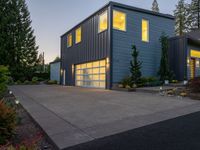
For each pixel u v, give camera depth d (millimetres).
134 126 5805
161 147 4312
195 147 4266
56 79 32750
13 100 10852
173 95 11656
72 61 25047
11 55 32062
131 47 17594
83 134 5199
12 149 3457
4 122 4859
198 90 11109
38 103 9922
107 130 5484
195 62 19719
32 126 6254
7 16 32031
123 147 4379
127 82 15766
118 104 9125
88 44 20609
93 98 11234
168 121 6270
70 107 8664
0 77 9820
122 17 17297
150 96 11641
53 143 4734
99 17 18422
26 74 34031
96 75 19266
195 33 26797
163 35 18625
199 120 6320
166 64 17391
